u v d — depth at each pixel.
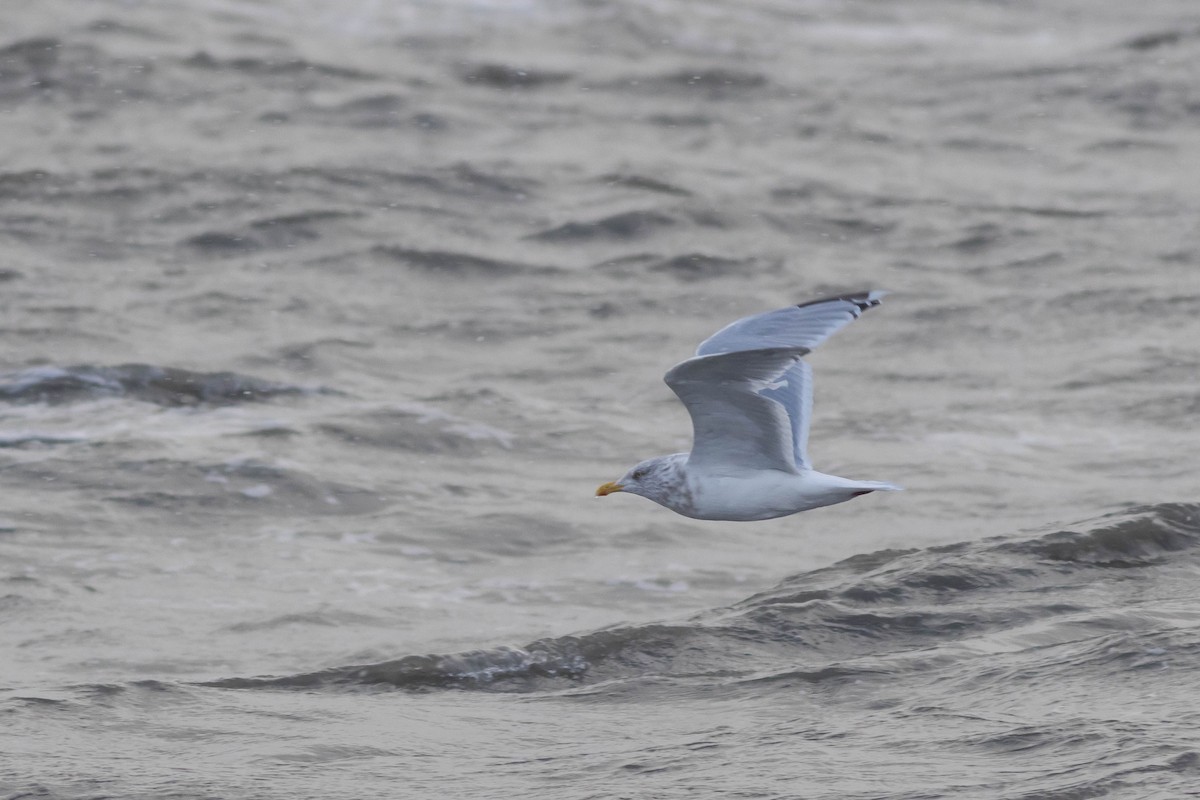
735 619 11.28
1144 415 17.91
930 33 37.44
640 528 14.94
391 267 22.77
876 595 11.76
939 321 21.25
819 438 17.36
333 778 8.48
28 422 17.02
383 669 10.66
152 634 12.18
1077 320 21.19
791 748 8.52
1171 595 11.62
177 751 8.98
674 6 37.16
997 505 15.38
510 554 14.34
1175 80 32.91
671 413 18.19
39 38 30.97
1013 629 10.78
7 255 22.39
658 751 8.66
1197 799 7.38
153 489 15.38
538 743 9.06
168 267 22.44
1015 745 8.27
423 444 16.91
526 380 19.12
